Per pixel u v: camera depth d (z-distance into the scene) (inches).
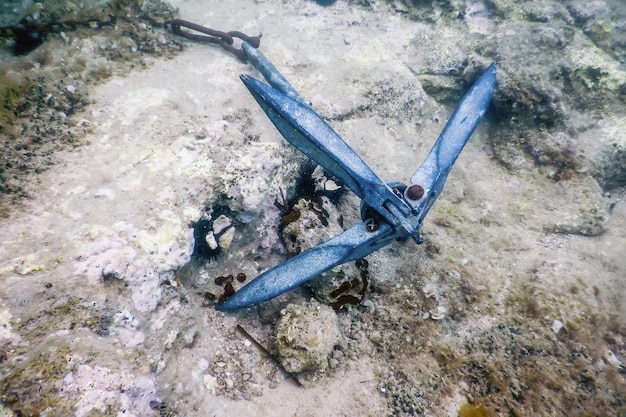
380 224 14.0
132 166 13.7
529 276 16.3
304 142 13.9
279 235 16.2
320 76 20.9
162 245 12.1
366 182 13.9
